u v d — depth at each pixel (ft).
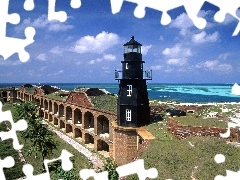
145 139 92.43
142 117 115.65
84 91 163.32
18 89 363.76
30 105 176.04
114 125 119.65
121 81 118.93
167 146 79.30
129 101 115.75
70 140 171.42
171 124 98.07
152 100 207.10
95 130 147.54
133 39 116.67
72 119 179.32
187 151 73.20
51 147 121.80
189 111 147.33
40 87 259.80
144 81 118.62
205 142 75.15
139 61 116.37
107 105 145.69
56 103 213.05
